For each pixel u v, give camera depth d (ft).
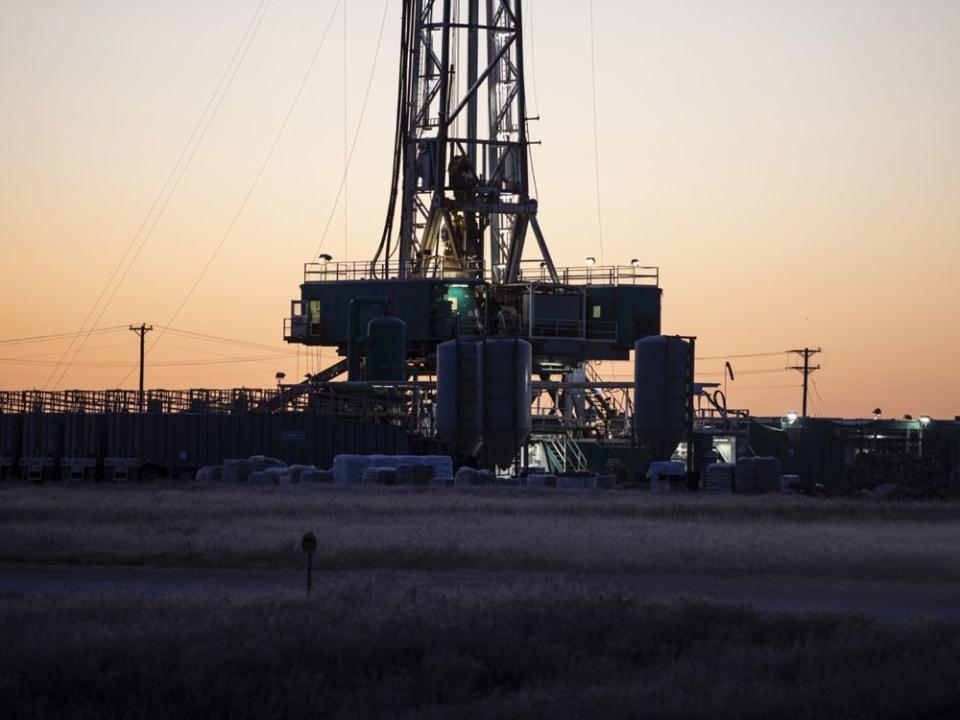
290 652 63.05
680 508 181.57
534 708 55.11
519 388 290.35
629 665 65.51
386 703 57.16
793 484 248.52
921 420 305.53
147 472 254.27
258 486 230.07
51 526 144.05
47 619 72.13
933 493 225.97
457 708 55.88
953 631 70.28
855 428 302.45
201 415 258.37
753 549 124.88
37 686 58.49
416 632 67.00
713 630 72.84
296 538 131.54
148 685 58.49
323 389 312.50
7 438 269.23
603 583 98.27
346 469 245.65
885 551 124.16
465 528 143.84
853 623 73.26
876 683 57.82
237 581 103.60
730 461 323.37
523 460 323.78
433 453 292.40
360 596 80.64
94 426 258.78
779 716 55.21
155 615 73.26
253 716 55.72
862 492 245.45
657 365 292.40
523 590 84.64
